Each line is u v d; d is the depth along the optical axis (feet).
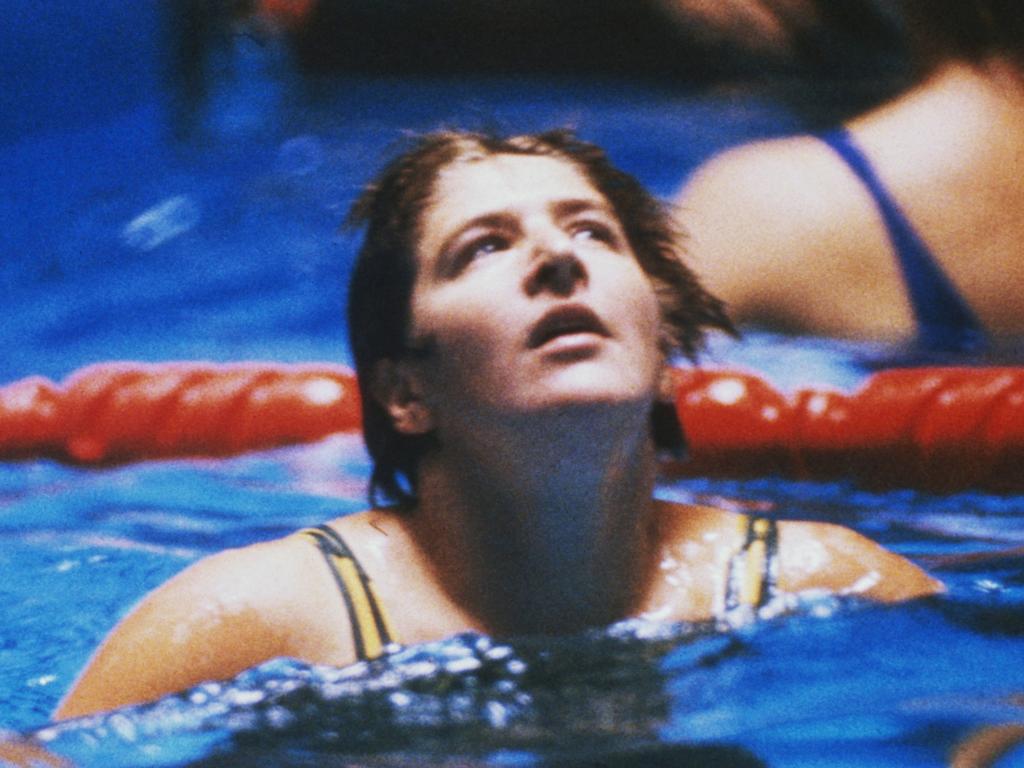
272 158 75.05
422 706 19.13
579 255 20.85
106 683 19.99
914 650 20.62
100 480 37.55
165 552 31.27
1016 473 34.24
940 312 42.09
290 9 86.63
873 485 35.01
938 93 43.93
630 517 21.68
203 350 51.21
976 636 21.17
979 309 41.98
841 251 42.47
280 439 39.01
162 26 88.53
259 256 61.21
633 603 21.95
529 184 21.99
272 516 33.63
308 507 34.14
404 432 21.95
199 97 81.35
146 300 57.57
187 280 59.31
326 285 57.16
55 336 54.39
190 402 39.37
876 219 42.42
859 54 76.74
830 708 18.70
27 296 59.57
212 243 63.67
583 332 20.33
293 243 62.23
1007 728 17.90
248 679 20.17
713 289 42.98
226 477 37.06
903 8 44.42
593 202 22.07
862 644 20.80
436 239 21.57
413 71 91.04
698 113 80.38
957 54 43.93
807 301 42.63
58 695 23.24
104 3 93.04
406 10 91.04
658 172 70.74
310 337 51.96
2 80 88.89
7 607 27.89
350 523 22.59
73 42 91.40
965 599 22.82
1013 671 19.84
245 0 82.02
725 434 35.65
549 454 20.27
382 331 22.27
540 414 19.93
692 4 79.20
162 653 20.21
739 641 20.99
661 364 24.22
